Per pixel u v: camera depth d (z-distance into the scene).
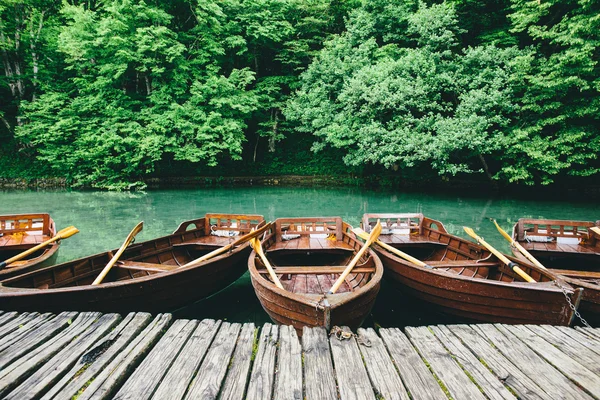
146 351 2.69
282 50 19.95
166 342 2.78
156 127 16.53
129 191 17.92
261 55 21.58
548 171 13.61
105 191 17.77
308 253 6.38
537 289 3.58
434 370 2.46
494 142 13.72
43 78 18.80
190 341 2.80
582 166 15.70
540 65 13.27
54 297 3.44
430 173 19.53
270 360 2.55
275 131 21.27
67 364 2.48
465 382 2.33
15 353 2.60
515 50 13.69
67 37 15.55
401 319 4.73
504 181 17.66
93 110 17.45
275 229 6.55
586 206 13.57
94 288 3.59
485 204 14.30
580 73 12.15
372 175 20.72
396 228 7.55
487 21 16.28
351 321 3.47
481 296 3.97
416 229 7.51
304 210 13.04
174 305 4.52
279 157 23.25
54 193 17.00
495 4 16.36
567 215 11.83
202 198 15.81
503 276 4.97
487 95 13.37
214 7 16.83
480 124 13.16
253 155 23.30
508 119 13.92
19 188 18.77
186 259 6.46
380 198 16.08
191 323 3.09
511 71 13.98
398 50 16.45
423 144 14.10
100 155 17.50
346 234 6.48
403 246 6.86
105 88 16.92
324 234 7.04
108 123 16.73
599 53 12.31
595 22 11.42
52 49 18.89
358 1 19.27
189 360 2.54
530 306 3.71
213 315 4.83
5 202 14.12
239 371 2.43
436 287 4.36
